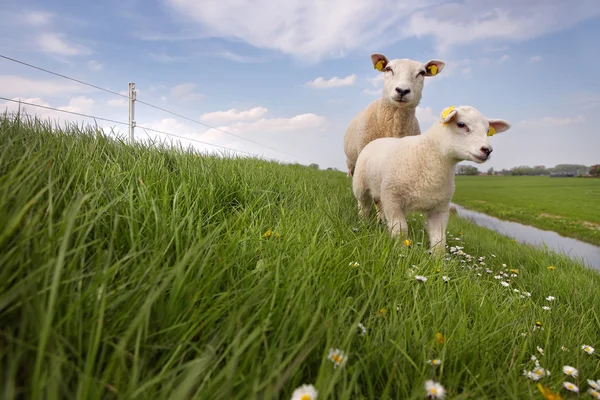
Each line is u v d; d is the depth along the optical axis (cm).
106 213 152
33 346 78
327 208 321
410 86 497
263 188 326
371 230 326
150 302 94
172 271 110
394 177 351
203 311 116
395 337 134
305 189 391
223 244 158
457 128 317
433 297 177
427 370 119
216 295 124
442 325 152
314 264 160
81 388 74
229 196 274
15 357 74
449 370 122
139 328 88
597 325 225
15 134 211
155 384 90
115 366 89
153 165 249
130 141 331
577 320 222
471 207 2019
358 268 181
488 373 131
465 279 208
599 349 188
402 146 356
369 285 167
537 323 192
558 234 1151
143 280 118
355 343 128
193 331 105
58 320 91
